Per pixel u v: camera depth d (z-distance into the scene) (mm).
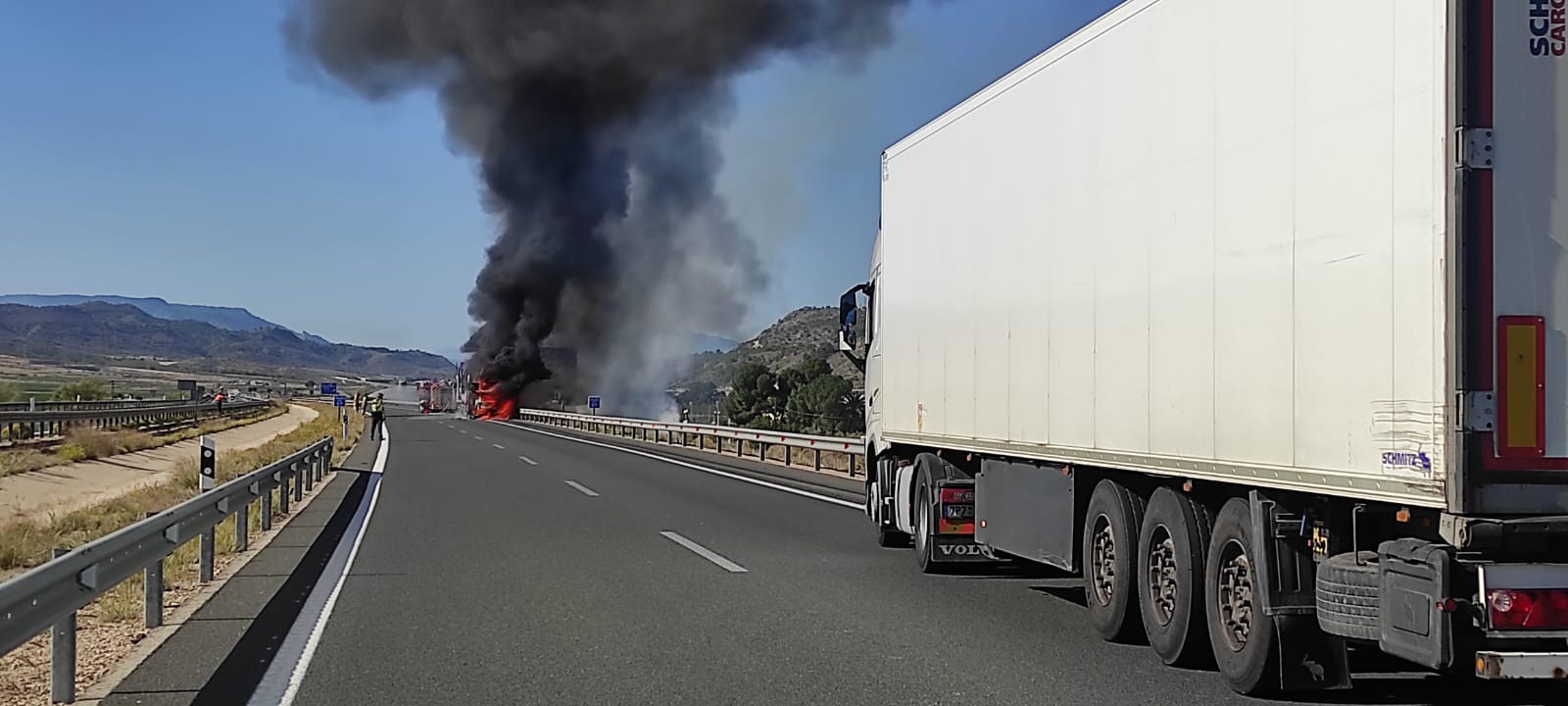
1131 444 8375
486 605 10734
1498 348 5617
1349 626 6402
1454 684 7742
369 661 8477
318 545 15094
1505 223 5637
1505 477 5598
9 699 7559
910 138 13328
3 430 40938
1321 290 6418
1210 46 7477
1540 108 5660
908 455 14445
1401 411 5848
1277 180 6812
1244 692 7441
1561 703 7266
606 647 8938
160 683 7777
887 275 14305
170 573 12797
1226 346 7273
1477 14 5660
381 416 56812
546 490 23375
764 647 8938
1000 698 7434
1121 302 8516
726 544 15133
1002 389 10617
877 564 13453
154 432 49906
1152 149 8148
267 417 80688
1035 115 9930
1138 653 8750
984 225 11055
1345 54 6289
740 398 71438
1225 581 7668
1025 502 10633
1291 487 6656
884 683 7809
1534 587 5691
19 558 14094
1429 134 5715
